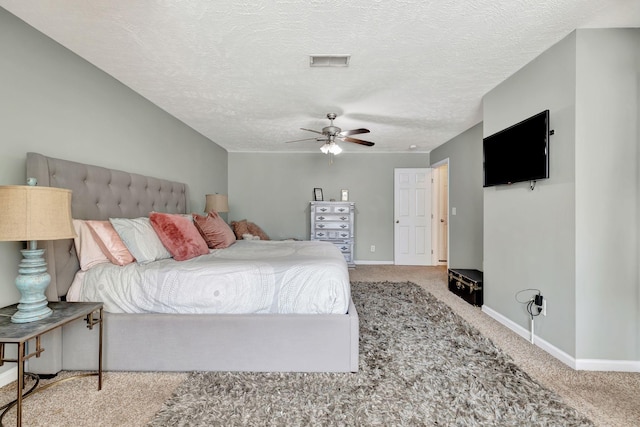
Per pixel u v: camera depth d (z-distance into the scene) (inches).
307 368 73.6
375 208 227.5
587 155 75.0
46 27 73.0
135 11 66.3
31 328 53.2
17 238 51.8
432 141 193.5
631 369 74.4
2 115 67.2
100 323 67.1
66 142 83.1
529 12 67.3
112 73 97.3
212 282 75.5
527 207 93.0
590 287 75.3
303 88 108.7
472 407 60.1
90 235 79.8
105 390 66.3
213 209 161.2
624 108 74.2
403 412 58.7
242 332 73.7
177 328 73.5
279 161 228.2
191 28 72.7
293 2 63.1
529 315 91.7
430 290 151.5
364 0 62.6
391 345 87.4
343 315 74.4
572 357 76.6
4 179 67.6
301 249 113.3
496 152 106.5
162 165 131.3
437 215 225.9
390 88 109.0
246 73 96.9
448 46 81.2
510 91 100.2
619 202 74.5
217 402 61.8
